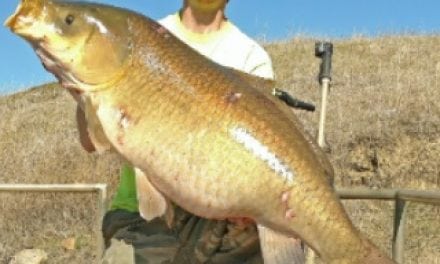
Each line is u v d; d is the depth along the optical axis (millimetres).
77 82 1228
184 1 1694
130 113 1215
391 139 4152
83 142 1414
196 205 1229
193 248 1605
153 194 1254
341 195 1884
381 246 3396
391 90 4672
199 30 1686
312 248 1244
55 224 3562
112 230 1753
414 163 4059
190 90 1225
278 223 1235
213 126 1218
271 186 1221
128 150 1224
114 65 1216
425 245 3307
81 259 3391
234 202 1224
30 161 4441
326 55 2076
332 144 4195
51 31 1199
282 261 1236
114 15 1236
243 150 1218
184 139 1210
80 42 1210
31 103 5863
